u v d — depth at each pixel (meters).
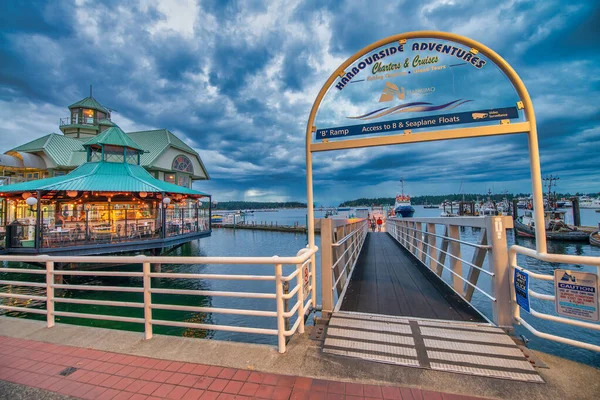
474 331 3.23
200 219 21.41
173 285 16.00
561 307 2.71
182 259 3.38
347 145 3.89
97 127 32.62
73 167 25.62
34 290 14.66
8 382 2.71
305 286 3.68
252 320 11.06
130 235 15.16
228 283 16.44
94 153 20.31
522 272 3.12
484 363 2.62
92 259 3.81
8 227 12.66
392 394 2.29
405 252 10.20
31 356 3.20
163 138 28.33
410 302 4.37
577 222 37.69
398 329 3.34
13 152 26.30
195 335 9.56
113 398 2.41
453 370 2.54
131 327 10.15
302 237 44.81
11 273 17.33
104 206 18.80
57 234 13.34
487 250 3.63
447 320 3.59
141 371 2.81
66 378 2.74
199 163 33.97
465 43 3.52
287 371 2.66
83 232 14.07
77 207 18.94
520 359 2.68
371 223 30.62
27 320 4.28
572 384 2.34
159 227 17.28
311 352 2.97
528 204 39.12
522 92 3.25
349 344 3.05
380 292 4.93
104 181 15.05
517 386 2.33
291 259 3.07
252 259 3.15
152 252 15.95
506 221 3.45
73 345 3.44
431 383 2.40
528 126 3.22
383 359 2.75
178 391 2.46
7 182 27.38
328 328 3.41
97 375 2.77
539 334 2.87
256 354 2.99
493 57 3.37
